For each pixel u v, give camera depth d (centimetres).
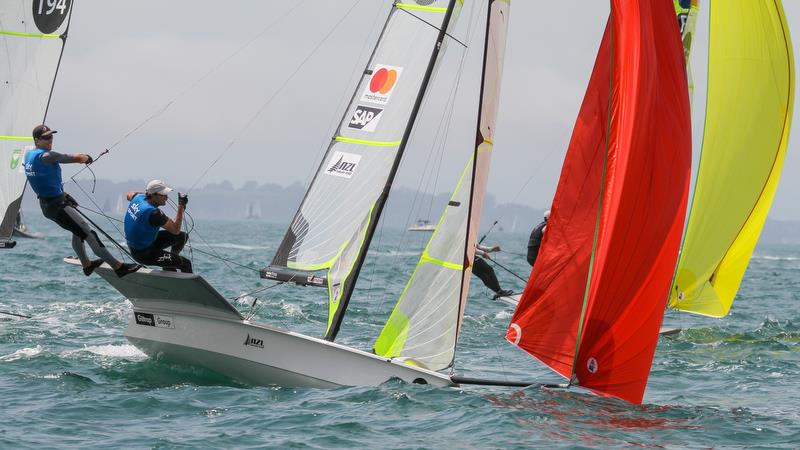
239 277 10144
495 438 3475
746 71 6419
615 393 3938
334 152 4891
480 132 4175
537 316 4012
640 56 3912
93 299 7512
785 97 6369
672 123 3922
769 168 6406
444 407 3875
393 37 4862
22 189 5950
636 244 3875
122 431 3456
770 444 3544
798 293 10988
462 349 5819
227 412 3778
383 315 7200
